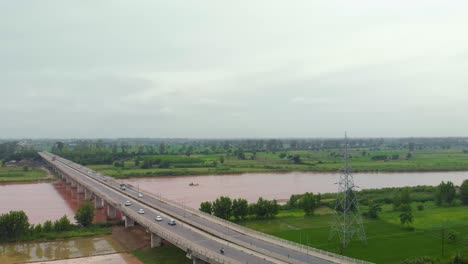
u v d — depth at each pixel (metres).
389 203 178.50
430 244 111.81
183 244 90.50
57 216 160.88
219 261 78.31
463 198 174.50
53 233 125.69
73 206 182.75
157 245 112.88
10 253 109.19
